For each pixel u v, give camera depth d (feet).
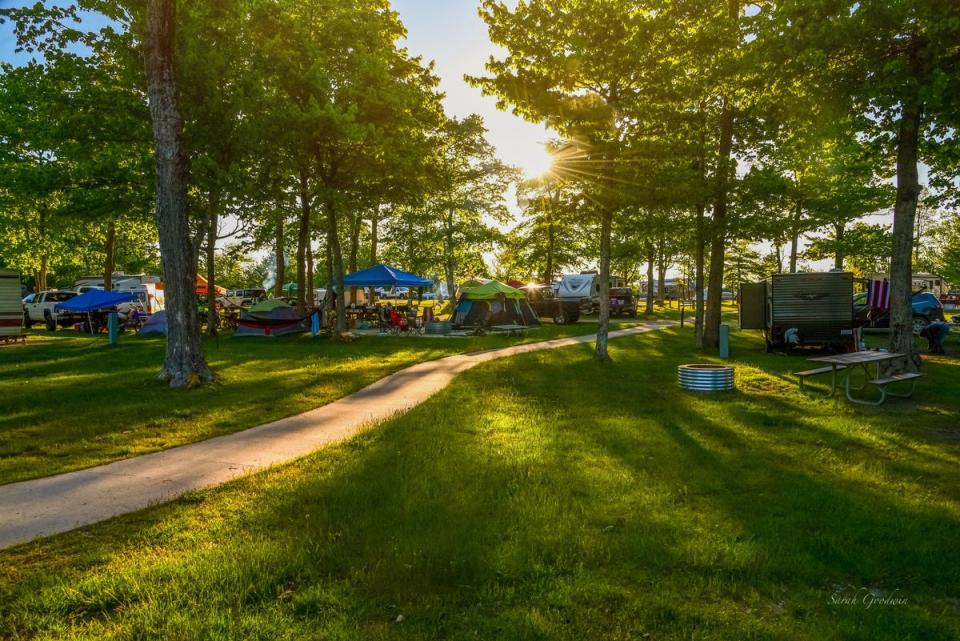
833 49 33.45
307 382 37.40
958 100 33.37
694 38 42.50
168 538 13.64
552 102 42.22
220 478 18.37
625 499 15.92
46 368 44.37
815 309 51.44
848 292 50.85
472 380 37.91
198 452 21.56
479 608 10.56
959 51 32.24
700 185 49.19
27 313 96.99
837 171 60.23
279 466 19.60
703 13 45.68
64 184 66.85
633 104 41.91
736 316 118.01
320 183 67.67
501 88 43.14
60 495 16.84
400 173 67.00
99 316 84.89
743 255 93.15
